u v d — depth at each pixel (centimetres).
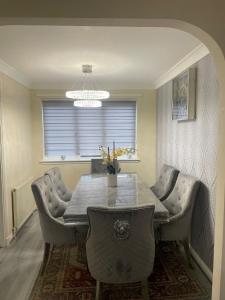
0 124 303
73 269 251
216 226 158
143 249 182
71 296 210
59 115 472
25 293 215
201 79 255
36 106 459
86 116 476
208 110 240
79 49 255
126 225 172
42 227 244
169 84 377
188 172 295
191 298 207
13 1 131
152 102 472
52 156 480
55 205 289
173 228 239
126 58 288
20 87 393
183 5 136
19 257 278
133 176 384
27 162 425
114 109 478
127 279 184
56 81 428
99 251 181
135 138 486
